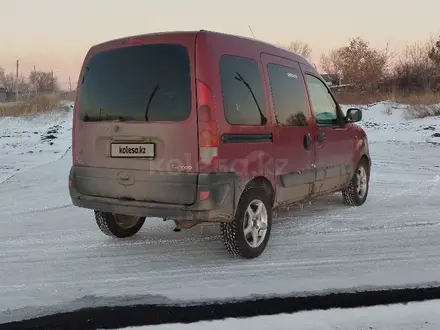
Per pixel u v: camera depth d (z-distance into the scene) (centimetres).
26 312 357
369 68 4253
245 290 396
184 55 423
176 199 421
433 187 873
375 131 2125
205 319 344
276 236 561
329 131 602
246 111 454
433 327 333
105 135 452
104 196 459
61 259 480
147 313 354
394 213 671
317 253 497
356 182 706
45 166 1177
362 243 531
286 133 509
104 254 496
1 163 1262
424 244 527
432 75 3369
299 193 544
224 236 461
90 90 469
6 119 2577
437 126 2141
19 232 581
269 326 333
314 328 331
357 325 336
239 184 439
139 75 441
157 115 428
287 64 541
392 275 430
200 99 414
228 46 446
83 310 360
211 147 413
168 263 468
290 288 400
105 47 466
